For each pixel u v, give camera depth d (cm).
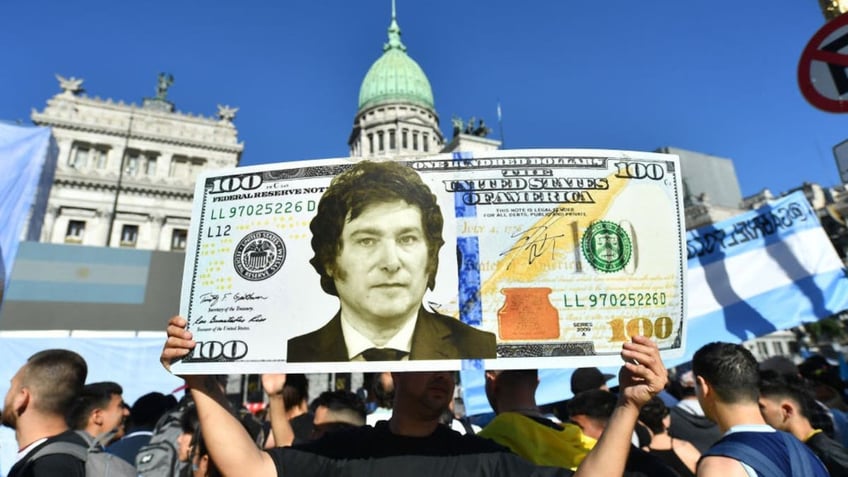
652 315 287
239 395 3066
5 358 1250
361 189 302
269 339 284
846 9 590
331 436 293
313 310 287
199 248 301
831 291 773
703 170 5494
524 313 284
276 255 296
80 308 2166
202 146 5419
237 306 290
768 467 273
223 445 260
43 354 388
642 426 486
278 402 407
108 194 4869
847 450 396
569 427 370
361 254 293
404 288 288
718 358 325
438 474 263
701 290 816
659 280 293
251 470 256
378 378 649
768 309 783
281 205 303
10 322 2064
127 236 4931
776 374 452
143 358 1384
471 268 290
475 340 280
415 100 7575
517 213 298
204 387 281
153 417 646
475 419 920
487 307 285
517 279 289
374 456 273
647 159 311
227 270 296
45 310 2120
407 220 296
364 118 7569
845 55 562
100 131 5031
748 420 309
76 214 4750
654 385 247
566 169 305
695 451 476
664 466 307
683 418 614
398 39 8275
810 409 506
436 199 299
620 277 292
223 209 306
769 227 827
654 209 304
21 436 368
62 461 334
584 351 280
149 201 5034
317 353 280
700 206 5131
